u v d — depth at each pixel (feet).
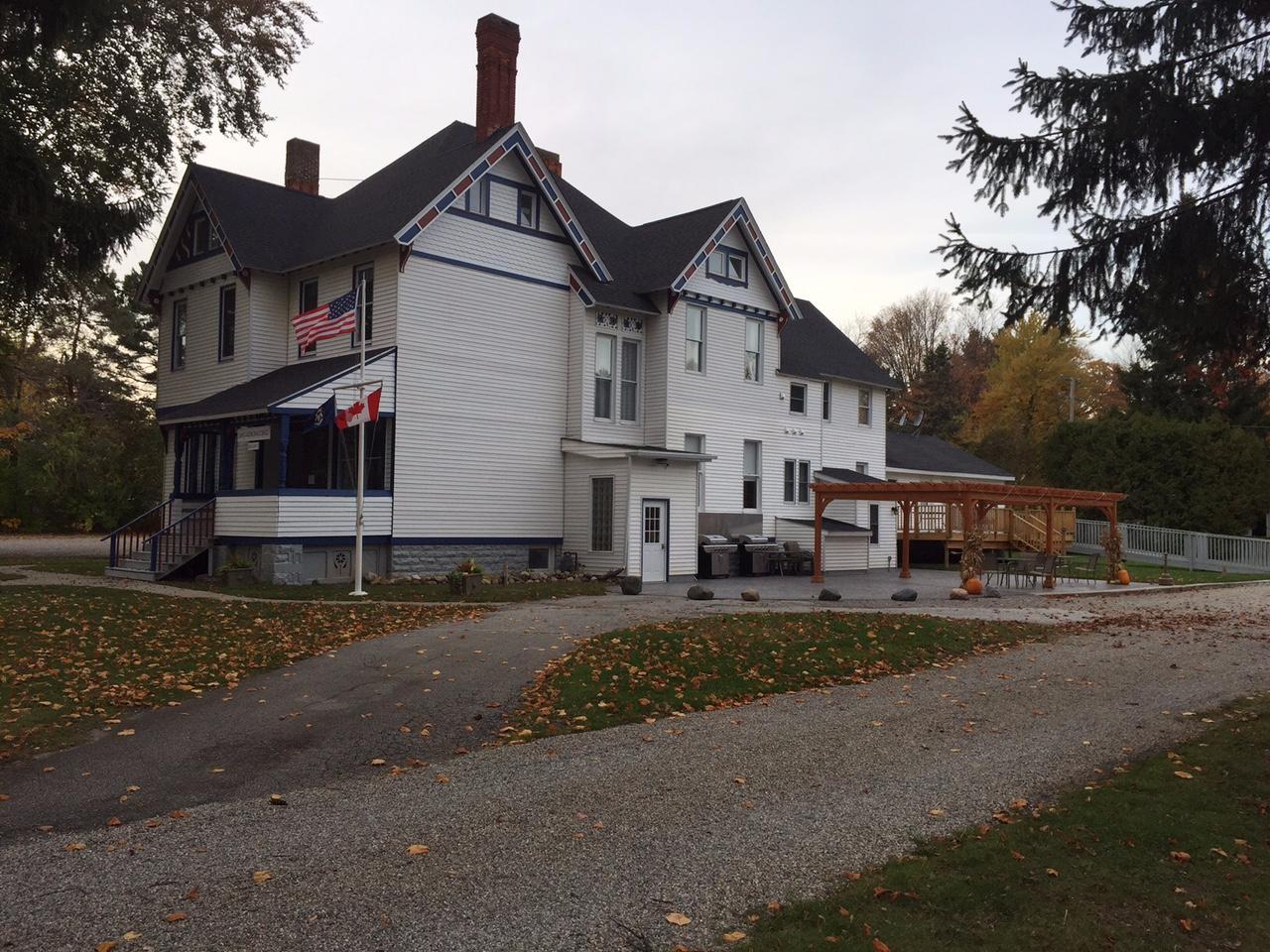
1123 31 29.63
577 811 22.59
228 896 17.44
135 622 48.44
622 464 81.76
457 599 63.26
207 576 71.51
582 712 32.86
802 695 36.88
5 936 15.76
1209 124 28.43
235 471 83.10
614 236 102.63
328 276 79.82
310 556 70.74
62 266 65.31
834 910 17.04
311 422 72.59
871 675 40.88
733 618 52.29
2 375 99.86
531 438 83.61
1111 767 26.91
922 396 220.02
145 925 16.22
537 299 84.23
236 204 84.64
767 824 21.84
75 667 37.52
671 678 37.86
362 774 25.71
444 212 76.69
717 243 93.91
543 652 42.06
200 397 87.04
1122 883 18.49
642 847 20.29
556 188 84.07
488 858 19.53
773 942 15.78
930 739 29.99
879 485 84.58
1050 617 61.46
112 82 75.20
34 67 66.13
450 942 15.75
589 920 16.67
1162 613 66.90
